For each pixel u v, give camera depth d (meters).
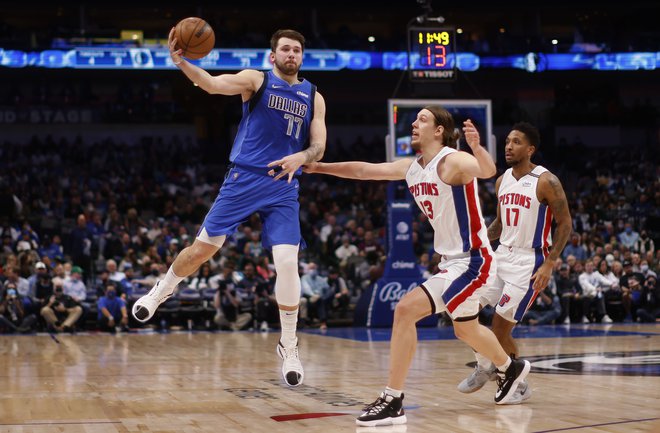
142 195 19.20
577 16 26.78
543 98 25.17
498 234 5.46
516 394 4.90
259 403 5.00
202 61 21.36
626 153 23.70
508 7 23.88
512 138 5.21
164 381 6.27
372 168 4.72
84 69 22.06
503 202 5.26
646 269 15.15
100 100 24.94
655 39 23.89
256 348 9.70
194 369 7.23
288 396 5.34
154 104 24.19
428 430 3.98
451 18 27.03
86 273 15.07
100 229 16.23
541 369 6.80
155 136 23.98
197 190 20.64
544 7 23.95
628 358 7.77
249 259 14.59
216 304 13.55
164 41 21.89
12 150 21.70
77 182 20.17
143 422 4.26
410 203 13.81
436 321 14.13
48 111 23.42
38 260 13.97
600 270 14.98
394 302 13.75
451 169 4.28
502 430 3.96
